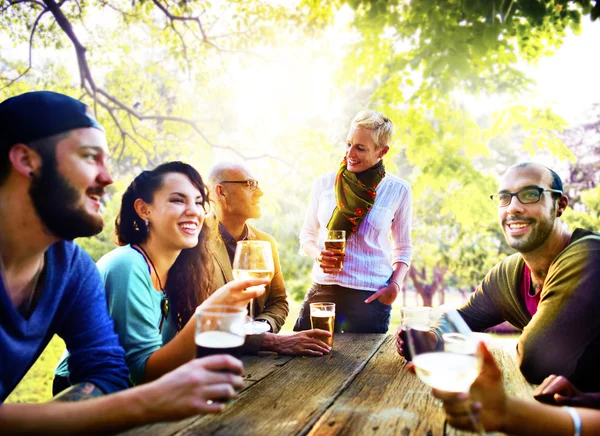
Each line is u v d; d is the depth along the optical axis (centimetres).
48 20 729
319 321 192
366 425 117
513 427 98
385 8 495
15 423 92
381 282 286
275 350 191
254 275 175
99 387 133
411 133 582
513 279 201
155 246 187
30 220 119
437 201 1294
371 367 170
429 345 102
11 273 122
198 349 116
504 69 516
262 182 789
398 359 181
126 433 112
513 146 1531
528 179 180
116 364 142
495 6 414
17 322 120
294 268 1116
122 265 167
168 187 183
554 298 157
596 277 151
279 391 143
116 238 193
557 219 183
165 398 97
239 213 261
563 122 569
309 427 115
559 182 184
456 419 97
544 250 183
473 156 583
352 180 280
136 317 162
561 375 149
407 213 298
